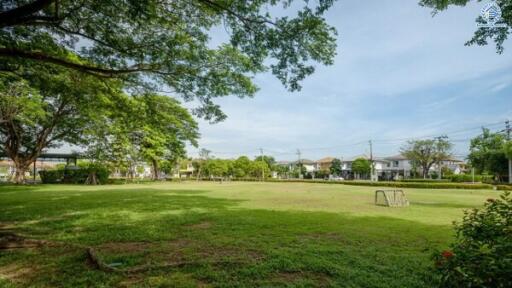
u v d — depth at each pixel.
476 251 2.51
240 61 7.24
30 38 6.59
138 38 6.71
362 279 3.79
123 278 3.88
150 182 39.31
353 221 8.17
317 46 5.38
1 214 9.21
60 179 33.66
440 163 49.59
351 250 5.14
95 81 8.09
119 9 5.76
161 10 6.15
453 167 59.09
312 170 79.38
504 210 2.96
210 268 4.19
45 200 13.28
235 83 7.84
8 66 7.39
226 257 4.75
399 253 4.98
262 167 61.81
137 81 7.72
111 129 28.38
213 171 61.00
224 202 13.12
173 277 3.87
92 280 3.82
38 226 7.38
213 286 3.61
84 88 8.36
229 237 6.17
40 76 7.81
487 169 37.69
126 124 10.10
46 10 6.01
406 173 63.53
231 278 3.87
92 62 7.16
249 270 4.12
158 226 7.34
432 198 16.38
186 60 7.12
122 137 32.94
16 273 4.14
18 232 6.65
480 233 2.80
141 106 8.95
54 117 25.19
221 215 9.13
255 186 30.19
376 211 10.46
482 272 2.27
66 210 10.12
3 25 4.88
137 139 38.47
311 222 7.94
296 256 4.74
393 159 66.56
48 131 27.61
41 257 4.82
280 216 8.99
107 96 8.65
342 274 3.95
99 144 31.91
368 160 62.56
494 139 37.56
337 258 4.66
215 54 7.22
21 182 28.16
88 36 6.46
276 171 73.31
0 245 5.30
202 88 7.78
